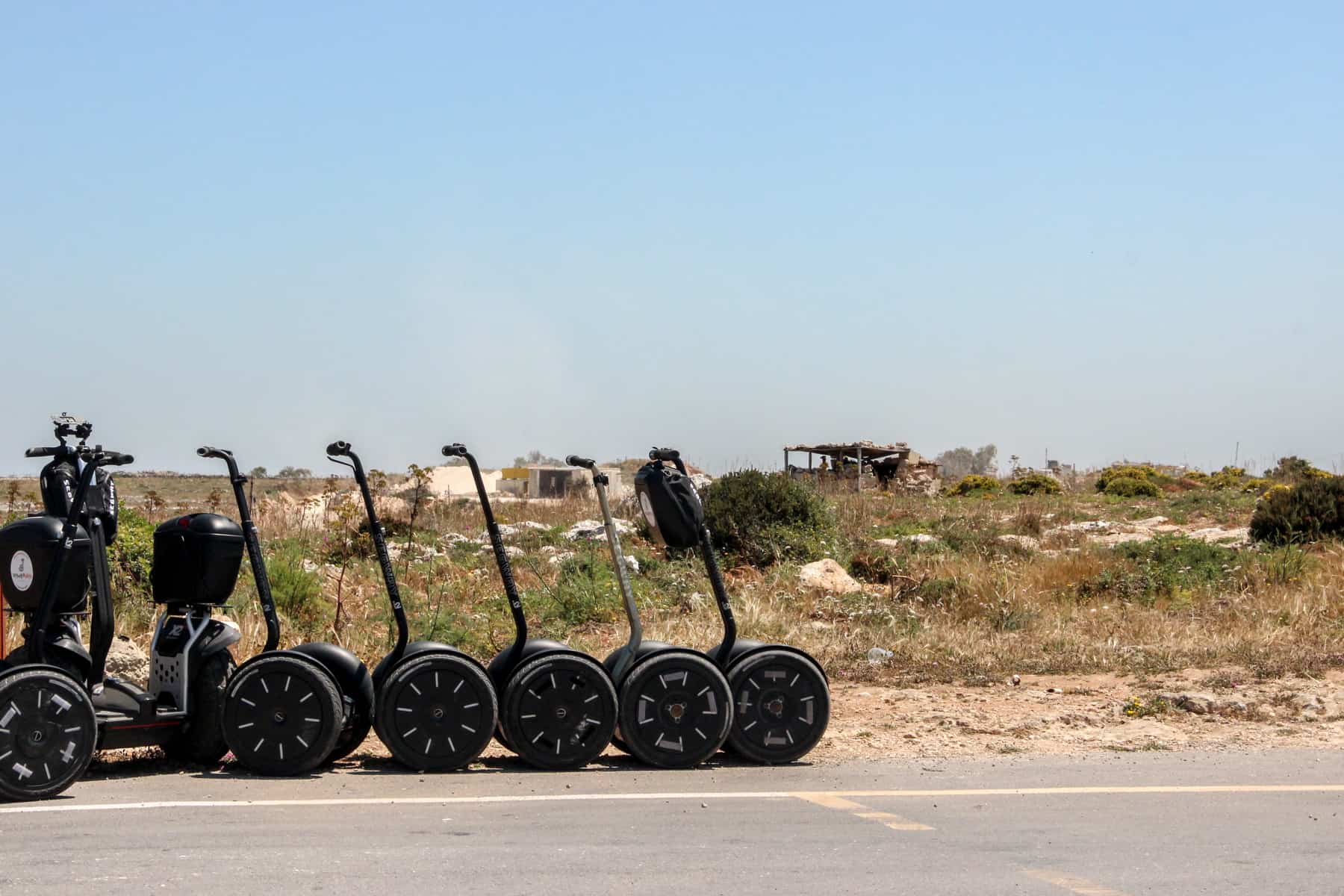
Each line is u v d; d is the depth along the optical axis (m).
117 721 8.25
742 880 6.16
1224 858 6.70
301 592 15.19
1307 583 18.00
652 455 9.55
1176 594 18.42
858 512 29.70
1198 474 53.72
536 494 46.28
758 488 22.47
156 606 13.59
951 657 14.00
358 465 9.07
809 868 6.41
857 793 8.28
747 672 9.32
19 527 8.09
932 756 9.77
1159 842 7.02
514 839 6.90
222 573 8.79
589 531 26.52
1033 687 12.74
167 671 8.76
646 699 9.07
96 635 8.38
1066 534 27.11
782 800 8.00
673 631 14.98
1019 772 9.09
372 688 8.77
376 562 18.89
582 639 15.02
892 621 16.03
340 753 8.88
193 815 7.36
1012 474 52.41
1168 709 11.53
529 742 8.85
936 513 31.67
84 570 8.20
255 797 7.89
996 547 23.30
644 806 7.80
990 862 6.57
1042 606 17.78
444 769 8.76
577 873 6.24
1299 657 13.52
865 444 48.72
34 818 7.18
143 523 14.90
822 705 9.41
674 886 6.04
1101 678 13.12
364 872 6.20
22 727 7.60
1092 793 8.33
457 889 5.94
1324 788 8.52
